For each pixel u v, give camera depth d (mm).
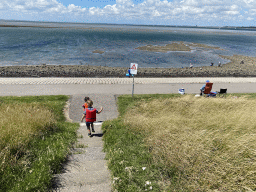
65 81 17000
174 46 60031
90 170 3922
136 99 12281
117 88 15258
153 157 4191
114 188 3240
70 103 11430
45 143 4938
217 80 19391
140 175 3641
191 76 24188
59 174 3646
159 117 7547
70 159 4445
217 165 3600
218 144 4355
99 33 112000
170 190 3215
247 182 3145
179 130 5418
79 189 3195
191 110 8258
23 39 63781
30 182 3158
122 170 3779
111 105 11375
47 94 13102
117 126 6914
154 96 13031
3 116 6348
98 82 17047
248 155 3871
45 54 38781
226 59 41562
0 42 53438
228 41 91875
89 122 6480
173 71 27188
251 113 6754
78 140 6180
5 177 3250
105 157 4551
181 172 3629
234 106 8523
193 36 118250
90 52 43469
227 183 3168
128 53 44000
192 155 3969
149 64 33406
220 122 5953
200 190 3117
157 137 5055
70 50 45281
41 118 6621
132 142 5234
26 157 4016
